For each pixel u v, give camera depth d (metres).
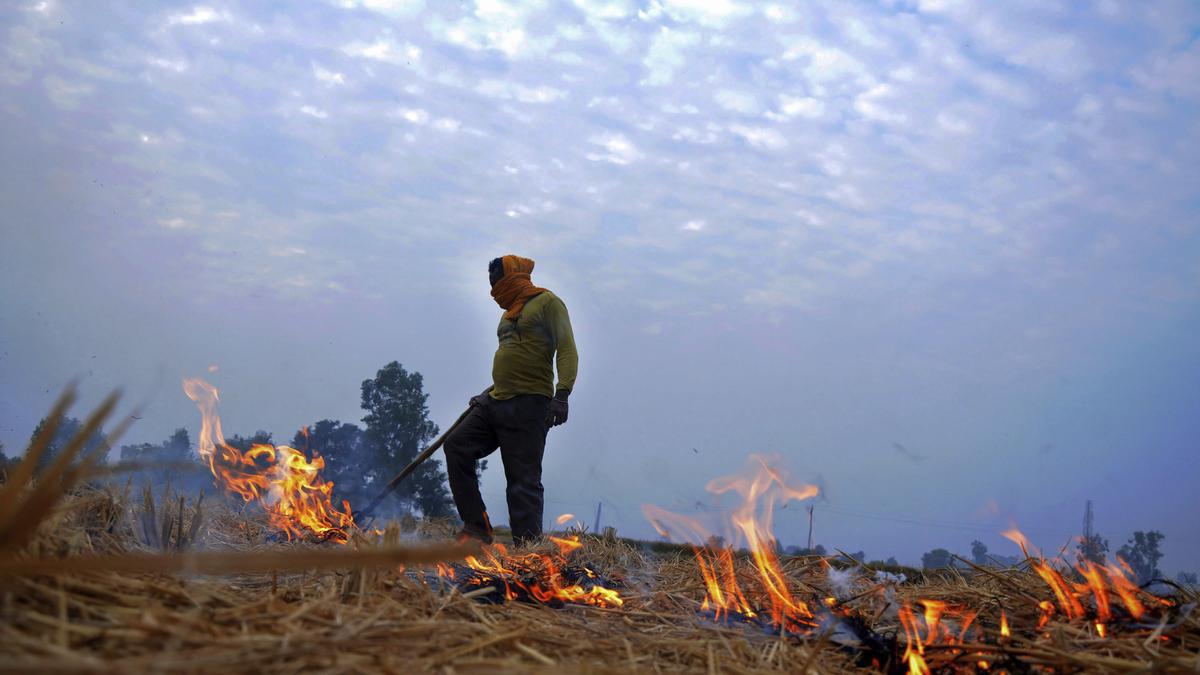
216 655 1.79
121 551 2.90
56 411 1.94
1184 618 2.83
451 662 2.06
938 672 2.66
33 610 1.88
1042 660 2.50
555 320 5.87
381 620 2.31
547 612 3.05
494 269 6.16
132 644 1.82
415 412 19.95
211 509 5.13
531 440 5.80
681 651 2.60
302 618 2.22
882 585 3.61
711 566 4.36
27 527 1.85
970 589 3.59
